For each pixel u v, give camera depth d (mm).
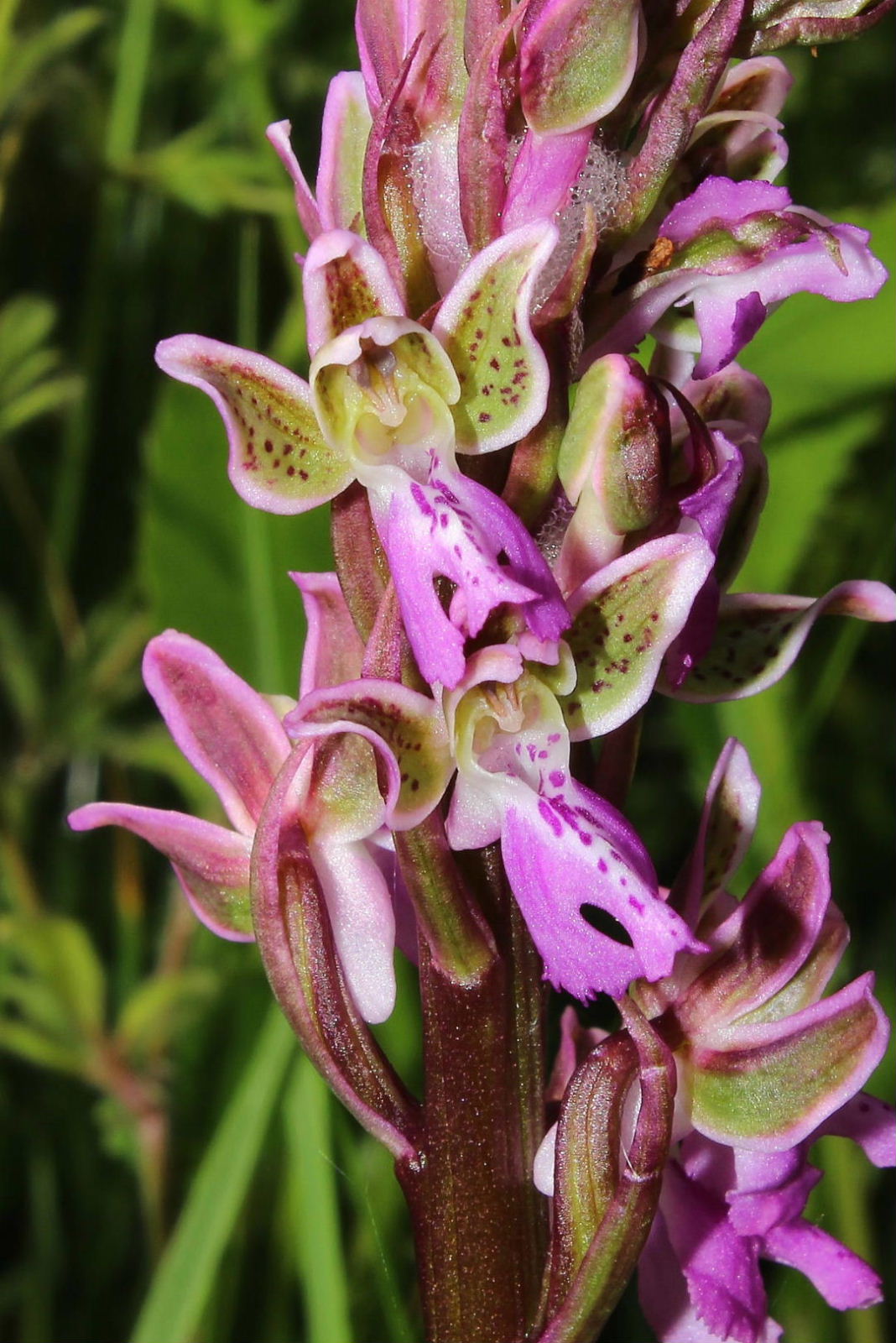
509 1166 242
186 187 350
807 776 338
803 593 375
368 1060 241
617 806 243
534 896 235
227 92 391
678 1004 243
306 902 240
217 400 232
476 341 232
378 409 233
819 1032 240
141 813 249
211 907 251
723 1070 241
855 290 236
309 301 233
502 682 235
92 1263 324
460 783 236
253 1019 300
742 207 235
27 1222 333
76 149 416
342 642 249
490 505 232
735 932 242
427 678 231
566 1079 255
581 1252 238
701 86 232
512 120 234
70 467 375
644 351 315
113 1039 302
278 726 249
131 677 349
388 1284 275
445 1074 240
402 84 232
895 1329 324
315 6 420
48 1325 318
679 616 234
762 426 247
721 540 246
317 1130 275
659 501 235
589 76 231
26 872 322
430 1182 242
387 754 232
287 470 235
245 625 308
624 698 236
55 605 373
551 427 234
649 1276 247
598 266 235
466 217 234
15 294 416
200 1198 273
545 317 232
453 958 238
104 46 411
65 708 345
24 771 348
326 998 241
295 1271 303
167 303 404
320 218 242
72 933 299
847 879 385
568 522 237
